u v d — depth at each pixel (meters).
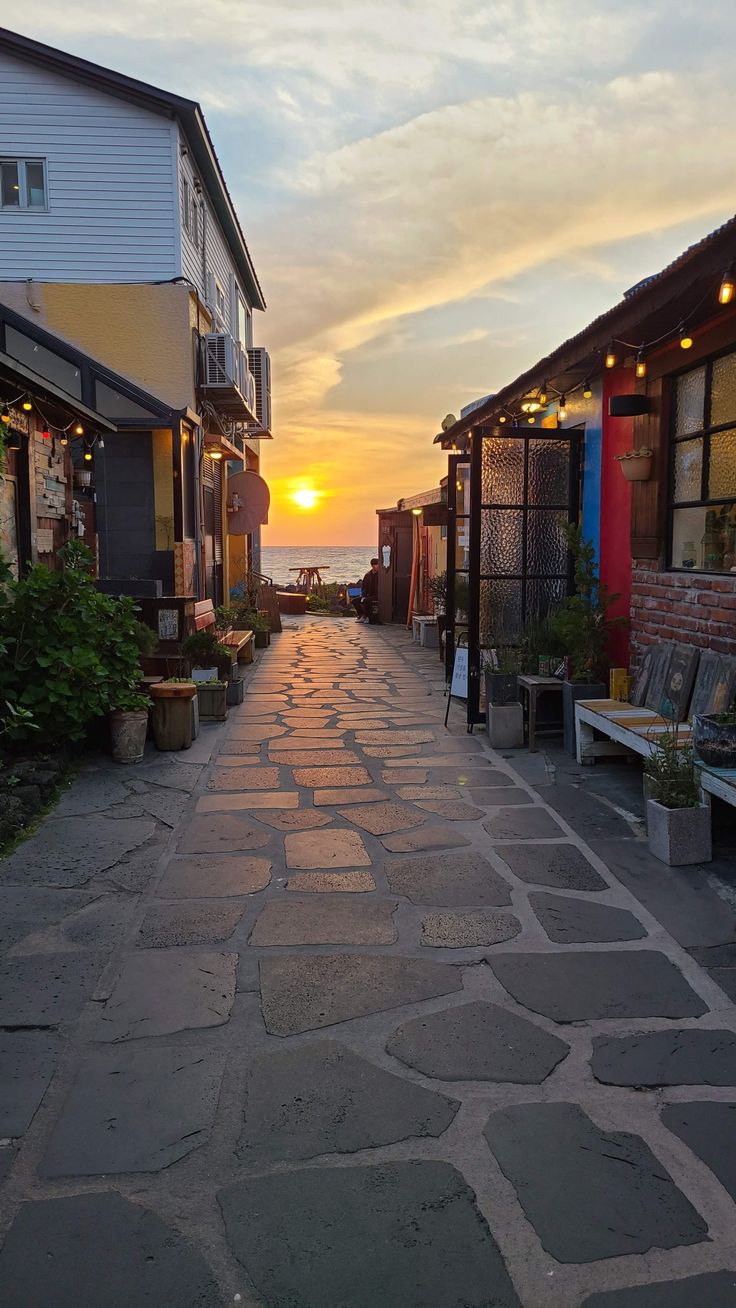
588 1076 2.56
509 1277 1.86
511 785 5.79
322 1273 1.86
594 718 5.92
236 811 5.23
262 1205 2.05
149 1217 2.02
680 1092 2.49
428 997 3.03
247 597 16.47
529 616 7.79
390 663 12.85
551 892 3.95
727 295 4.09
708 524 5.67
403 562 20.09
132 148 11.73
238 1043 2.74
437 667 12.38
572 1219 2.01
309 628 19.12
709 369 5.59
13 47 11.29
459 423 10.73
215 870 4.25
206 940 3.48
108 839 4.70
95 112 11.66
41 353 10.38
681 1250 1.92
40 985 3.11
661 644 6.12
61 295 11.16
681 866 4.24
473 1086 2.52
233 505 15.22
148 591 8.45
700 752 4.32
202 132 12.18
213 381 11.73
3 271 11.82
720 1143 2.27
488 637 7.75
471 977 3.17
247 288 19.84
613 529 7.19
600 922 3.63
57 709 5.91
